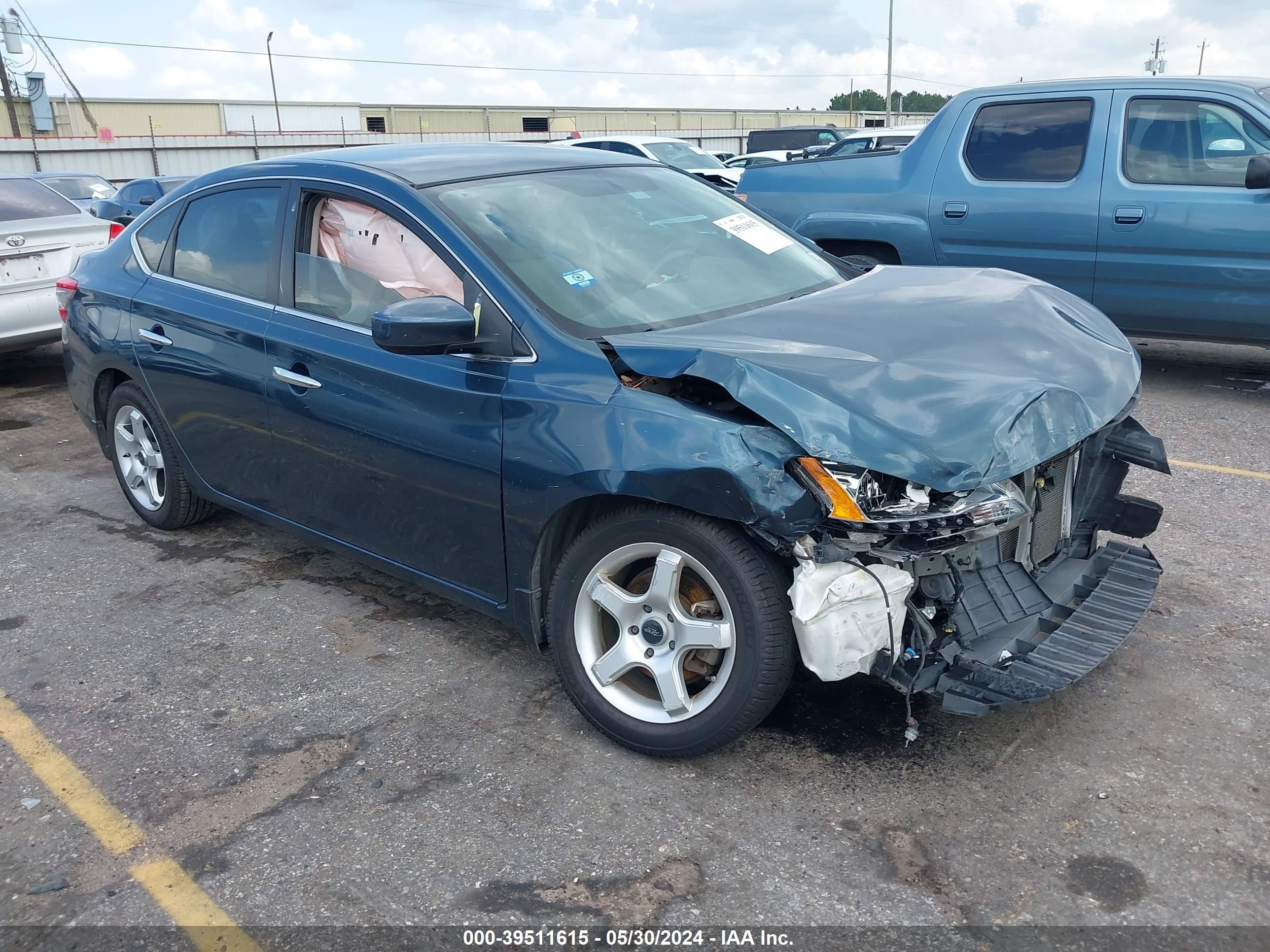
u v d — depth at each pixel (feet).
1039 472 10.03
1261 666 10.98
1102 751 9.66
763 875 8.30
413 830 9.04
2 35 153.07
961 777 9.39
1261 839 8.42
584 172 13.02
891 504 8.51
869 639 8.71
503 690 11.36
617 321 10.43
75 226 26.23
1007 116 22.26
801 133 78.74
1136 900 7.85
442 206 11.22
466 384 10.36
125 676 12.01
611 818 9.07
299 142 143.43
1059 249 21.70
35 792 9.87
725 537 8.93
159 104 176.24
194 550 15.69
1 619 13.62
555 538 10.25
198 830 9.19
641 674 10.36
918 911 7.85
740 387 8.81
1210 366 24.52
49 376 28.71
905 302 11.20
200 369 13.62
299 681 11.71
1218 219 19.88
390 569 12.11
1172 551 13.96
